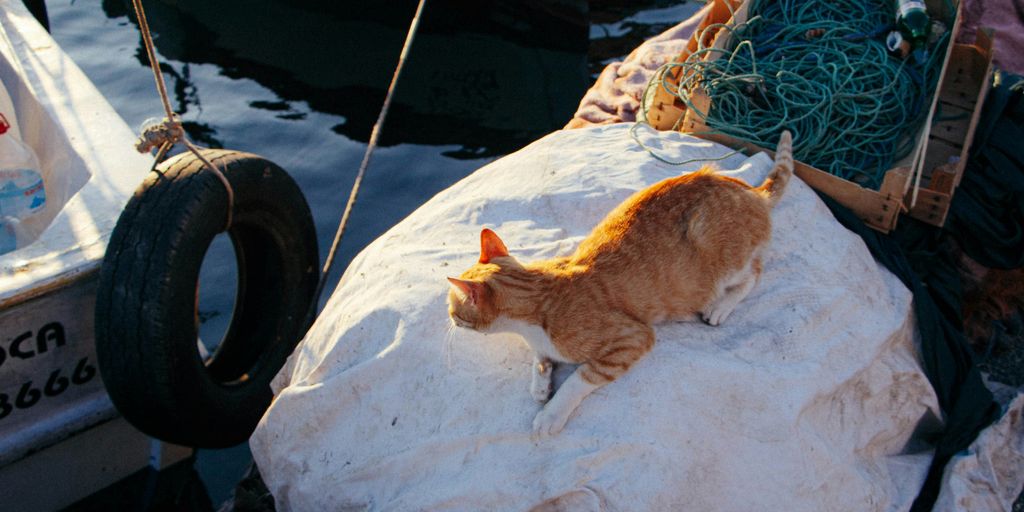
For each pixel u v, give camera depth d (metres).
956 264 2.30
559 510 1.84
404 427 1.91
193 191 2.21
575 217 2.08
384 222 2.87
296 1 3.87
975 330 2.33
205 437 2.30
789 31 2.38
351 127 3.20
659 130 2.37
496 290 1.84
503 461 1.86
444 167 3.03
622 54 3.63
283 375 2.11
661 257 1.90
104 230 2.23
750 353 1.93
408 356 1.94
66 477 2.33
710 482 1.87
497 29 3.73
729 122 2.28
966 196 2.26
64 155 2.42
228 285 2.76
